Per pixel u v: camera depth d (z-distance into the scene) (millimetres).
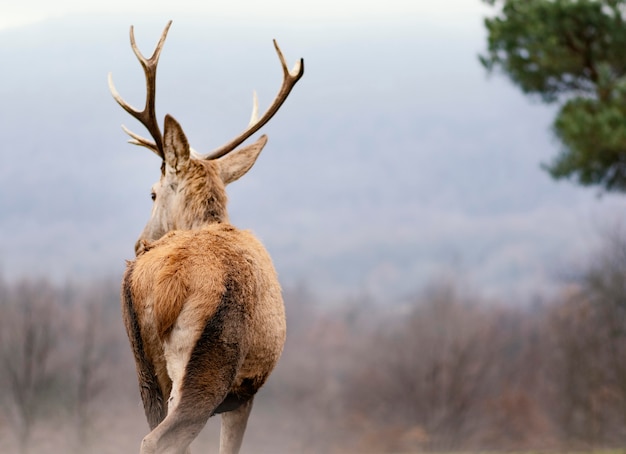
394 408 150750
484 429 143500
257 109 29625
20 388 113438
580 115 52406
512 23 56062
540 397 147250
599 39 55562
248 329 22062
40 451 110812
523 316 177875
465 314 165375
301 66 29016
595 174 56906
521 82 59000
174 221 26047
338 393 154500
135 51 26734
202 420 20766
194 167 26125
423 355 152125
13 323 125000
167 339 21344
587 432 120438
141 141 28406
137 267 21984
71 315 141125
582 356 122500
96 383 117438
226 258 22266
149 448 20125
